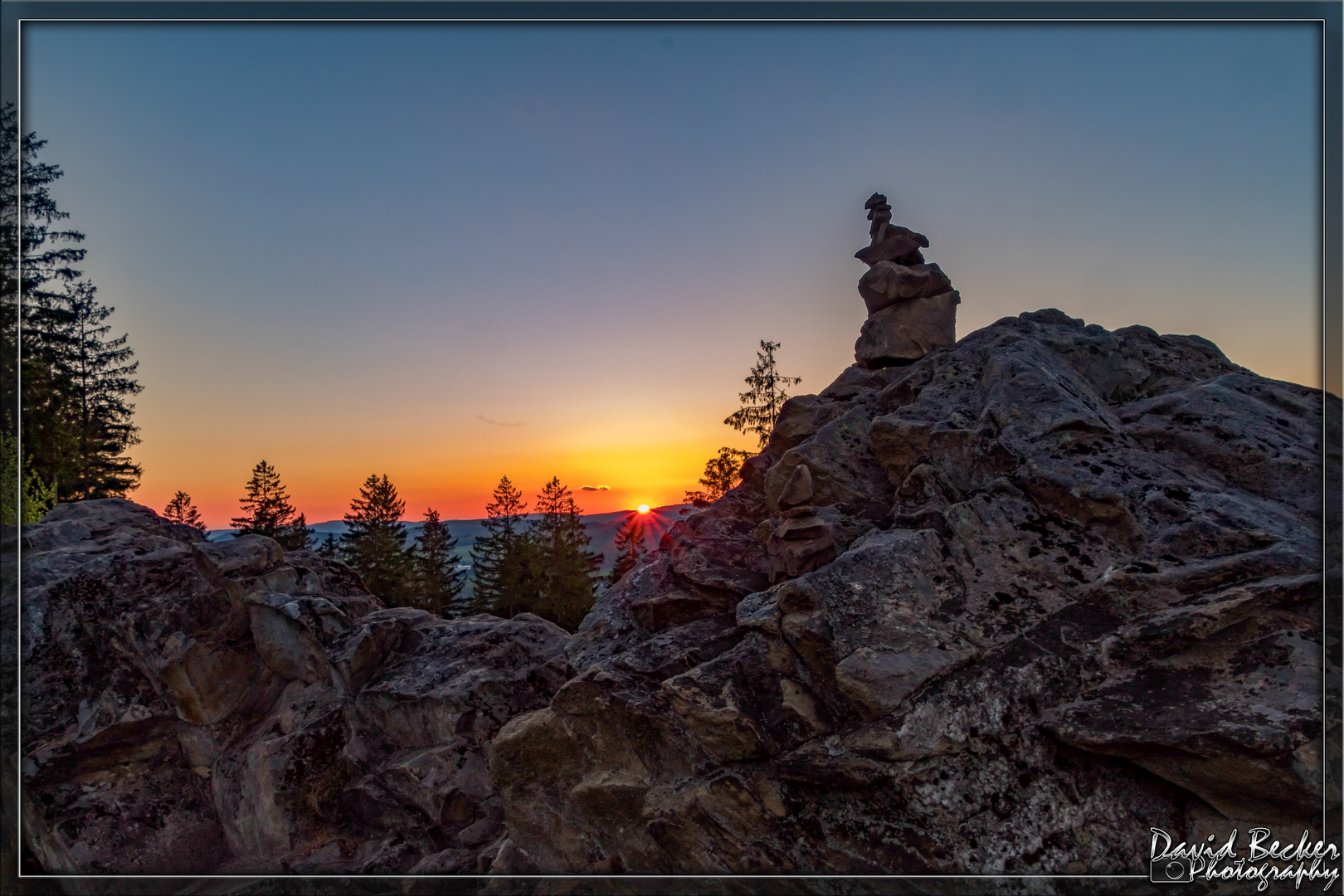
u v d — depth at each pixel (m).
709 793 7.23
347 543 50.56
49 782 10.70
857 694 6.78
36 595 11.81
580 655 10.41
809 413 12.52
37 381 19.19
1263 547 6.83
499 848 9.09
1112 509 7.61
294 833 10.27
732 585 9.69
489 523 54.84
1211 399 9.17
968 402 10.12
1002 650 6.83
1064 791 6.18
